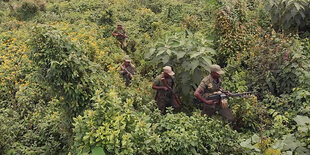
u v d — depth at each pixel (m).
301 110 5.06
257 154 3.97
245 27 8.50
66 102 4.78
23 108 6.67
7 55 9.37
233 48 7.88
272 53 6.52
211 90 5.38
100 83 4.93
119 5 15.12
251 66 6.80
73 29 11.54
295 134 4.24
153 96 6.21
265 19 9.27
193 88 6.15
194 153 4.17
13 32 11.69
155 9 14.80
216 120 4.79
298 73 5.77
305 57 5.94
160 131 4.55
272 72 6.32
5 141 5.13
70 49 4.64
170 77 5.75
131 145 3.78
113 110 4.09
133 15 13.81
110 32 11.49
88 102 4.68
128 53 10.04
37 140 5.54
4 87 7.55
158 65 6.61
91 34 10.52
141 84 6.50
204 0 13.76
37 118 6.08
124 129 4.05
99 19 12.52
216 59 8.16
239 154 4.32
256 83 6.47
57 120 5.43
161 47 6.39
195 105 6.20
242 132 5.54
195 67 5.75
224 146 4.40
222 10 8.64
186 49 6.21
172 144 4.17
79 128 3.96
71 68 4.48
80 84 4.54
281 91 6.14
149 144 4.10
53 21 13.60
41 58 4.53
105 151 3.79
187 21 10.42
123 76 7.15
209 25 10.00
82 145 3.86
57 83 4.52
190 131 4.36
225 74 7.03
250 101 5.67
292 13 7.87
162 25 11.45
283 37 7.21
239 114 5.57
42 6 16.27
